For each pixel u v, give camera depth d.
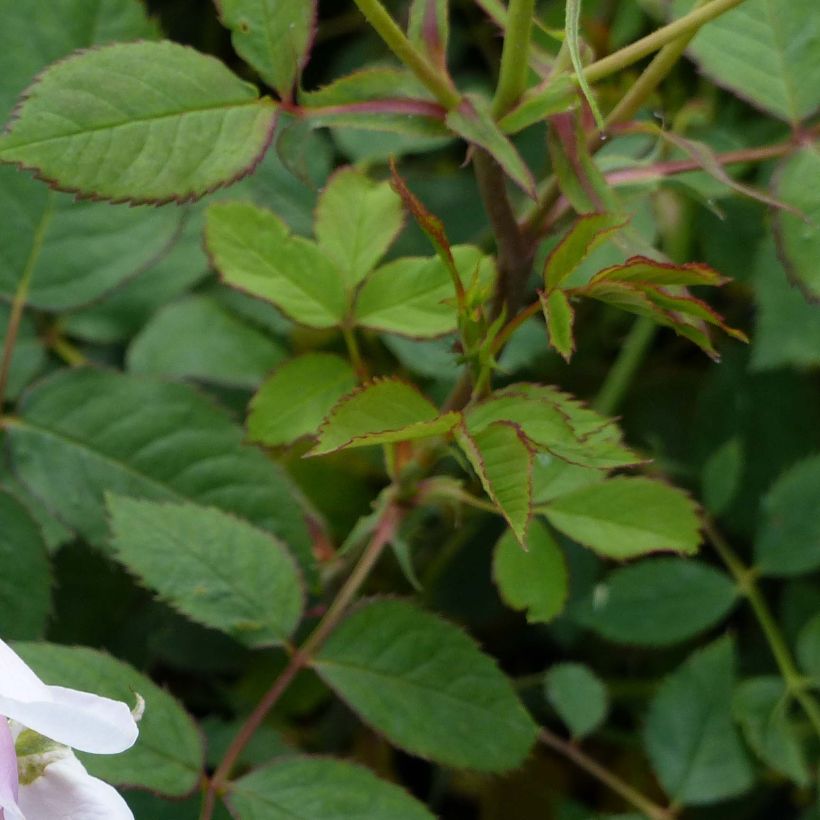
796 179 0.70
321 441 0.65
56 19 0.75
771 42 0.70
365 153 0.83
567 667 0.77
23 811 0.64
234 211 0.71
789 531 0.77
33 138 0.65
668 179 0.69
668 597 0.77
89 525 0.74
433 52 0.67
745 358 0.83
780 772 0.75
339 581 0.75
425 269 0.71
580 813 0.77
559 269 0.66
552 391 0.66
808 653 0.76
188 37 0.88
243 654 0.78
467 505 0.79
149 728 0.68
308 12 0.66
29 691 0.63
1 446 0.74
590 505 0.70
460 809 0.82
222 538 0.70
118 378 0.75
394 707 0.70
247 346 0.80
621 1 0.81
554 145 0.67
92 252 0.76
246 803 0.68
